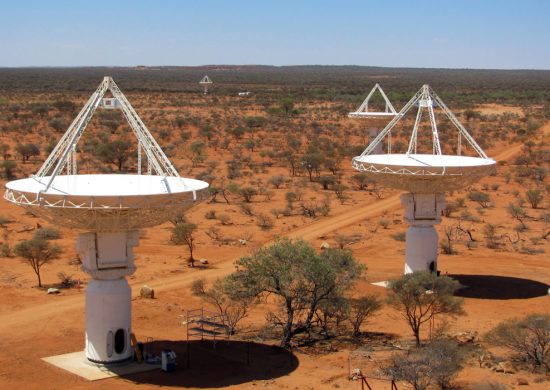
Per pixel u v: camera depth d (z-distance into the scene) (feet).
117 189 122.62
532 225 230.27
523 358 112.16
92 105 114.01
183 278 165.48
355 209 253.24
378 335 128.16
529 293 156.97
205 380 106.42
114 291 110.11
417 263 157.17
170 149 391.24
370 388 99.71
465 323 133.80
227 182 302.86
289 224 226.38
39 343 122.62
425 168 147.02
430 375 99.96
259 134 477.77
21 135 435.94
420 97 166.40
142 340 125.29
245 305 132.05
